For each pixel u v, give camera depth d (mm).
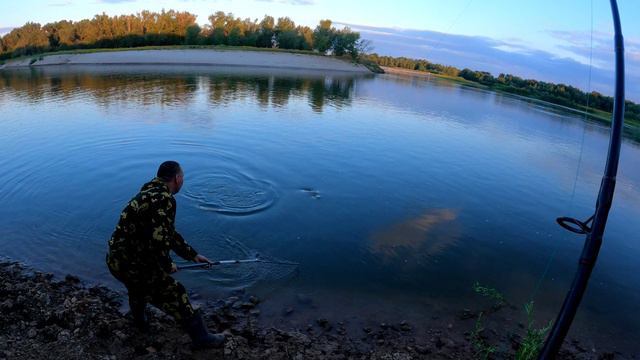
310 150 16391
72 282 6699
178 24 79812
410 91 44438
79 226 8797
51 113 20859
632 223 11734
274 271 7598
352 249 8664
